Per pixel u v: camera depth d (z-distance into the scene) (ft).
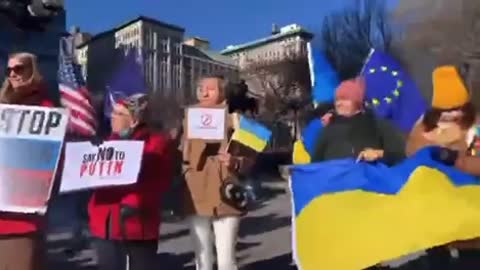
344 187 15.28
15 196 12.30
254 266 22.58
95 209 15.05
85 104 22.61
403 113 19.40
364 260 14.64
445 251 18.58
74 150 13.91
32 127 12.41
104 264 15.25
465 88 16.66
